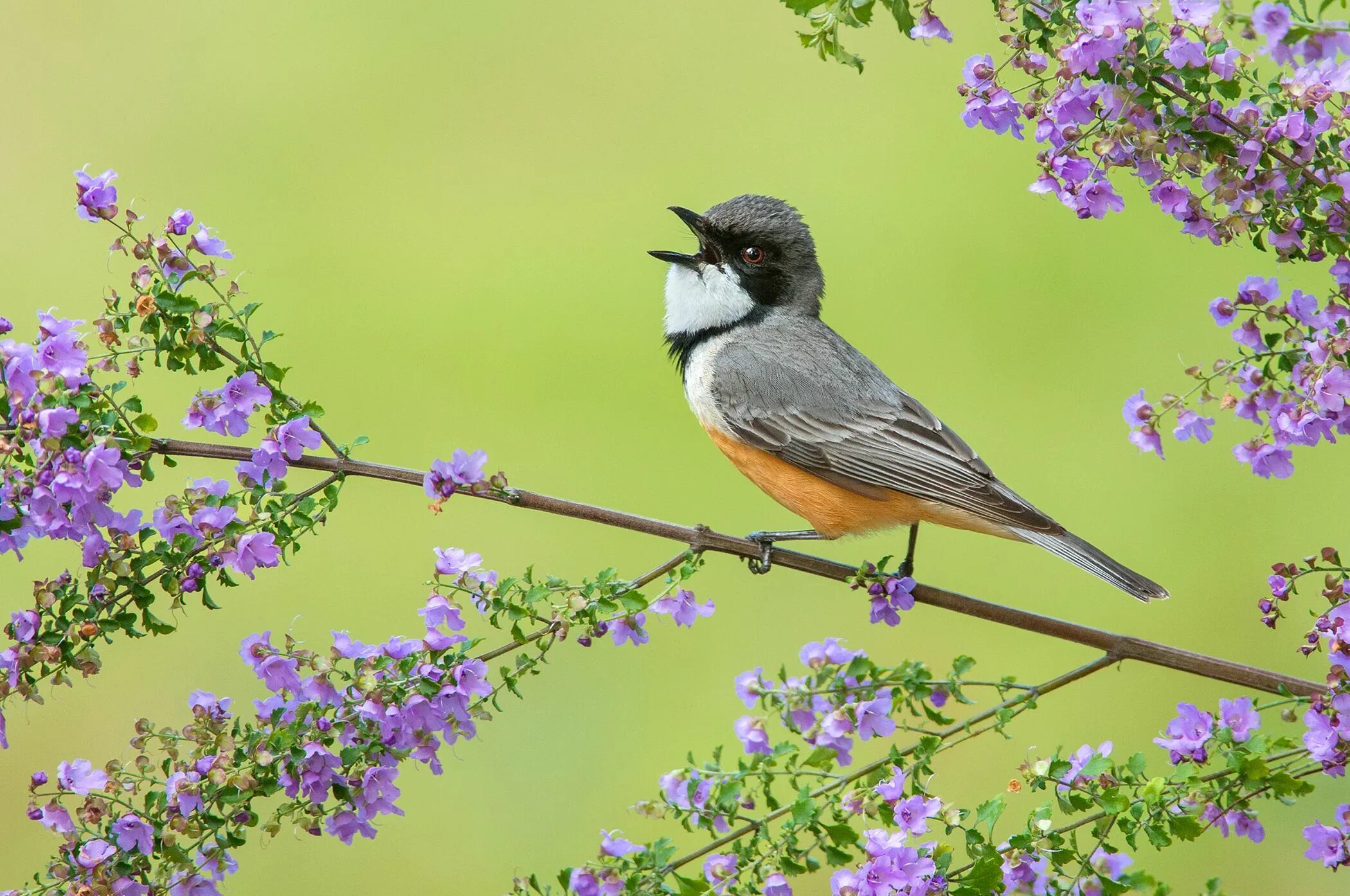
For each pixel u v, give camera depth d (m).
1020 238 20.78
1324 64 7.05
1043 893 6.84
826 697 7.55
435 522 17.64
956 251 20.73
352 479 18.05
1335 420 7.29
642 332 20.38
